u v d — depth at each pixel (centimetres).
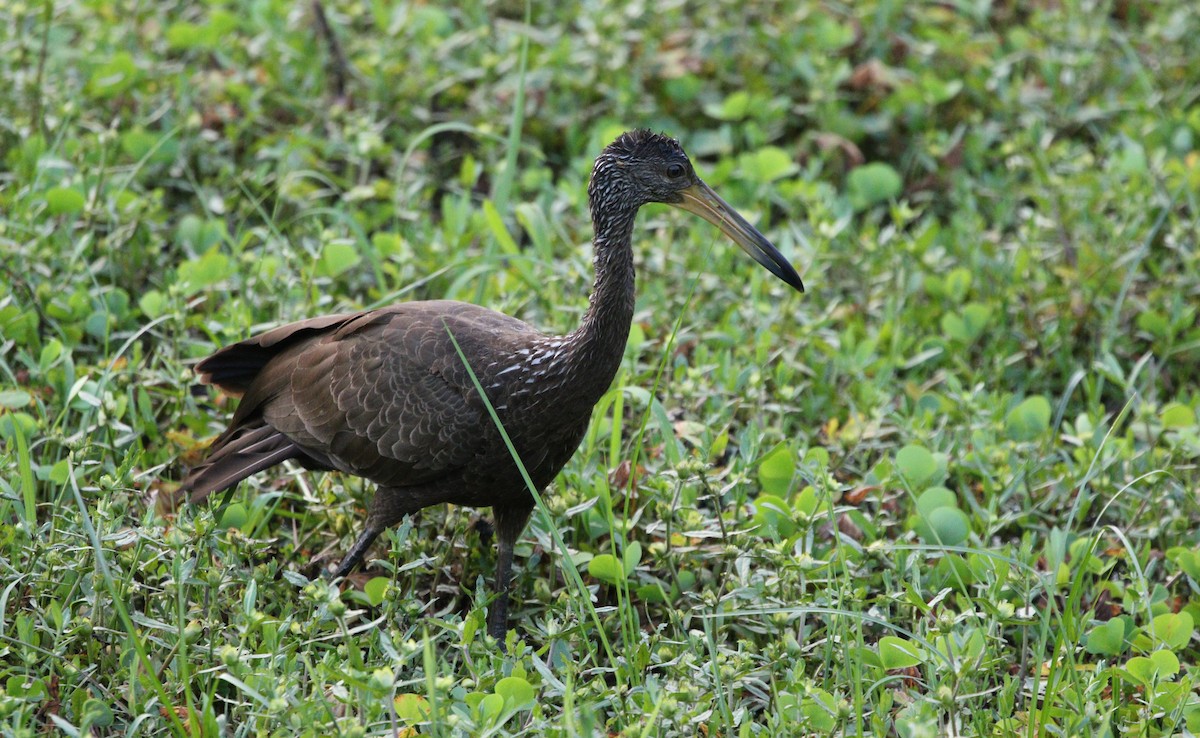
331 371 954
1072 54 1684
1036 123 1538
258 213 1384
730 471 1034
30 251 1168
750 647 889
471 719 779
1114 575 1070
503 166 1441
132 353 1151
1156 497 1077
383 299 1116
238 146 1477
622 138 946
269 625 830
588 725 756
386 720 809
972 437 1139
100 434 1043
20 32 1444
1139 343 1330
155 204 1272
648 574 977
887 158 1598
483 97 1549
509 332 944
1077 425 1146
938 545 971
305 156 1417
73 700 811
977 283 1375
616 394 1041
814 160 1484
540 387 914
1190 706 859
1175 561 1025
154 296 1163
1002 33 1825
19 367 1143
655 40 1648
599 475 1035
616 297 923
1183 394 1271
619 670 838
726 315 1245
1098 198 1448
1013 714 894
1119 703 891
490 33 1681
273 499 1038
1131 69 1711
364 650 922
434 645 851
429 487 946
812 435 1171
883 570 989
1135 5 1828
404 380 928
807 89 1631
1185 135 1562
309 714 761
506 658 855
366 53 1598
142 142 1347
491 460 926
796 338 1237
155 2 1700
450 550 986
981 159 1553
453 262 1268
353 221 1227
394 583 889
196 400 1130
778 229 1434
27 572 871
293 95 1528
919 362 1238
